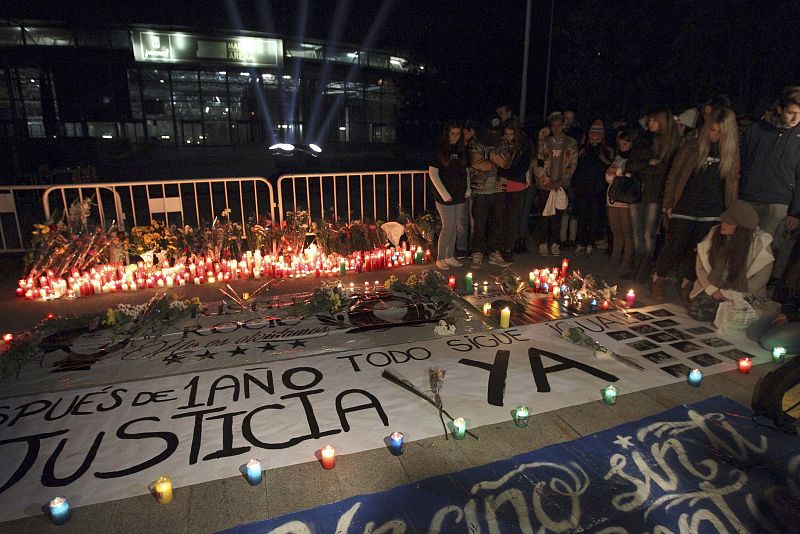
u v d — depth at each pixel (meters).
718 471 3.21
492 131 7.30
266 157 33.44
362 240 7.68
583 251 8.26
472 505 2.91
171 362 4.55
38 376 4.33
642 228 6.75
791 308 4.81
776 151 5.44
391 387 4.16
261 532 2.73
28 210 14.21
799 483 3.10
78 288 6.34
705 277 5.46
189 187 19.50
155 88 33.47
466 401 3.97
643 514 2.87
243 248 7.51
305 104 37.50
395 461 3.29
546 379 4.30
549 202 7.84
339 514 2.85
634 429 3.63
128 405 3.91
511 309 5.77
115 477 3.16
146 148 32.22
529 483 3.09
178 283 6.75
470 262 7.79
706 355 4.71
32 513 2.89
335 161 31.66
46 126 30.88
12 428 3.64
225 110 35.97
